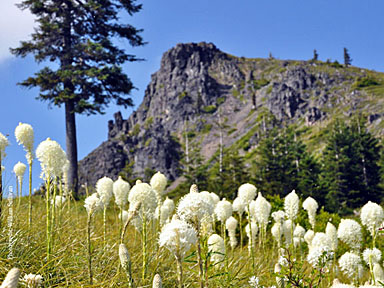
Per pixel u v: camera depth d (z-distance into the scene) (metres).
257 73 126.25
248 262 4.31
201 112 107.94
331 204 34.28
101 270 3.39
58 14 23.89
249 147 76.50
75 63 24.52
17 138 3.48
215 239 3.43
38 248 3.45
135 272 3.45
